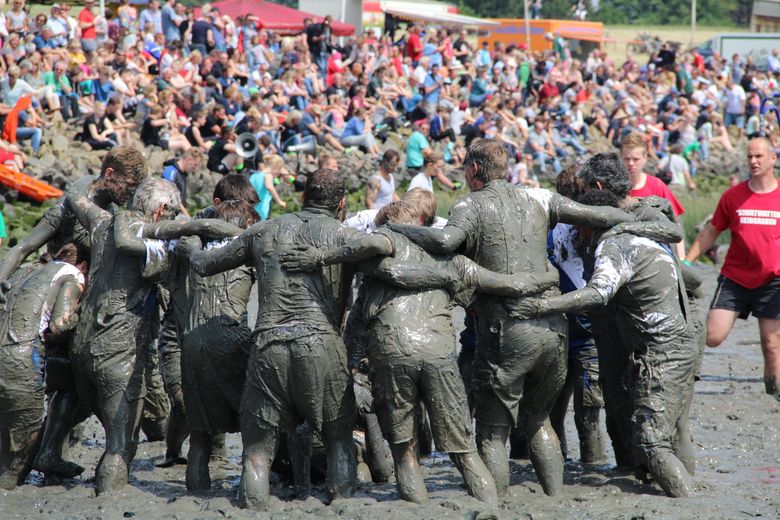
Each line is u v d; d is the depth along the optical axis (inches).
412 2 4111.7
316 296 554.3
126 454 595.5
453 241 552.7
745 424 794.2
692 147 3225.9
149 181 610.2
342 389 557.9
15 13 2201.0
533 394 585.3
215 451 675.4
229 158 1989.4
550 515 544.4
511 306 561.3
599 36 4512.8
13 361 587.8
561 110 3120.1
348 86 2679.6
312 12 3575.3
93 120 1982.0
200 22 2485.2
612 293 569.0
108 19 2632.9
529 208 578.6
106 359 586.9
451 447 554.9
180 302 601.3
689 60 3850.9
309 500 564.1
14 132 1833.2
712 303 898.1
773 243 868.6
